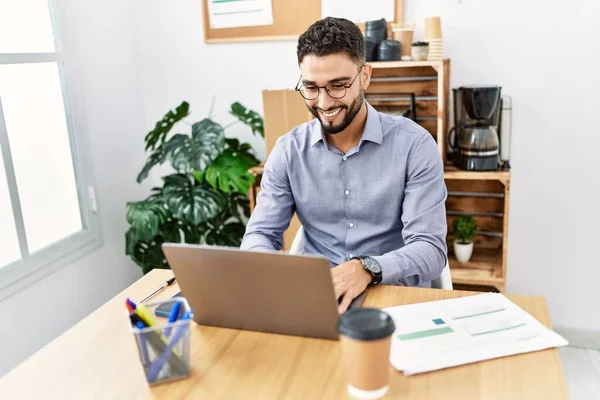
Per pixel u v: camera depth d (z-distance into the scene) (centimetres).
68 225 250
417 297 125
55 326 239
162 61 279
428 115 241
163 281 141
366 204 165
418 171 159
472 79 237
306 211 173
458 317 114
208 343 110
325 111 150
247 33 261
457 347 103
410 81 239
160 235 264
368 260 135
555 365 97
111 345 112
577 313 249
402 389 93
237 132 278
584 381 222
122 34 271
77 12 244
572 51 223
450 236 254
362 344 87
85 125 252
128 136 281
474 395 90
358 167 164
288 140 172
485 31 230
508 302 119
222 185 238
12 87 220
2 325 212
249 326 114
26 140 227
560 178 237
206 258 106
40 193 235
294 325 109
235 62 268
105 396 96
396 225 167
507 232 219
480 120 216
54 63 237
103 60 260
